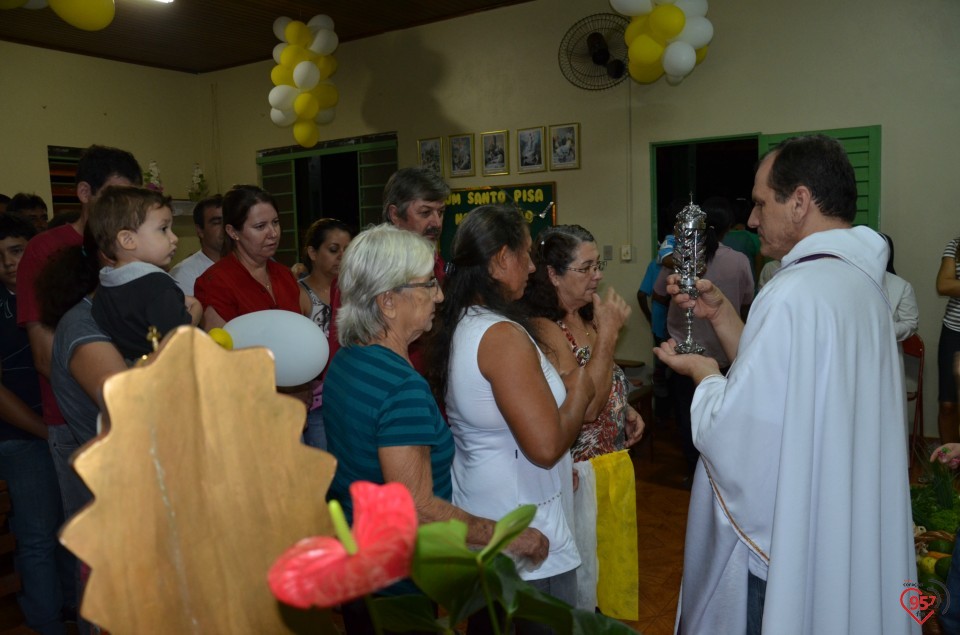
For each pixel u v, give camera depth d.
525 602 0.67
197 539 0.59
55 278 1.64
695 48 4.80
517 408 1.42
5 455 2.26
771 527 1.41
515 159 6.33
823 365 1.34
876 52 4.84
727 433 1.40
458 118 6.60
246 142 8.06
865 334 1.39
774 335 1.35
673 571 3.13
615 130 5.85
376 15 6.46
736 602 1.50
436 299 1.41
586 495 2.13
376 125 7.09
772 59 5.19
